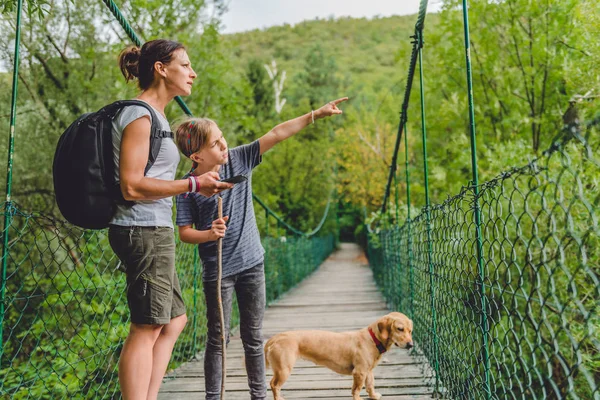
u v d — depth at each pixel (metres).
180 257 4.02
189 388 3.26
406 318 2.94
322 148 22.91
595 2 5.85
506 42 9.71
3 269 1.78
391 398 2.98
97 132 1.55
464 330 2.23
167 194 1.57
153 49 1.79
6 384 3.29
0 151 5.98
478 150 9.48
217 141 2.07
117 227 1.60
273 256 8.95
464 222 2.12
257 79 24.95
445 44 10.80
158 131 1.65
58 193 1.52
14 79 1.75
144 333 1.64
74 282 4.63
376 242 10.97
